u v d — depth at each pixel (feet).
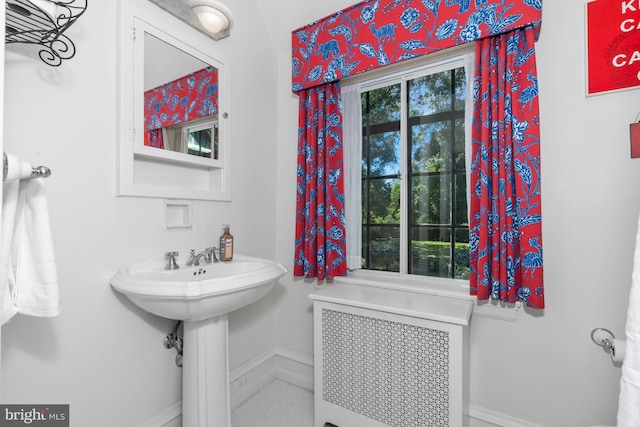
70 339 3.37
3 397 2.92
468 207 4.83
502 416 4.42
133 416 3.99
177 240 4.54
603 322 3.85
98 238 3.61
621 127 3.75
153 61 4.15
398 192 5.61
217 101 5.13
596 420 3.89
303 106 5.98
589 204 3.92
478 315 4.54
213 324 4.08
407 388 4.15
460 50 4.87
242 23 5.71
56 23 2.85
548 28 4.12
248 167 5.85
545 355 4.16
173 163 4.69
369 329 4.45
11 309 2.51
